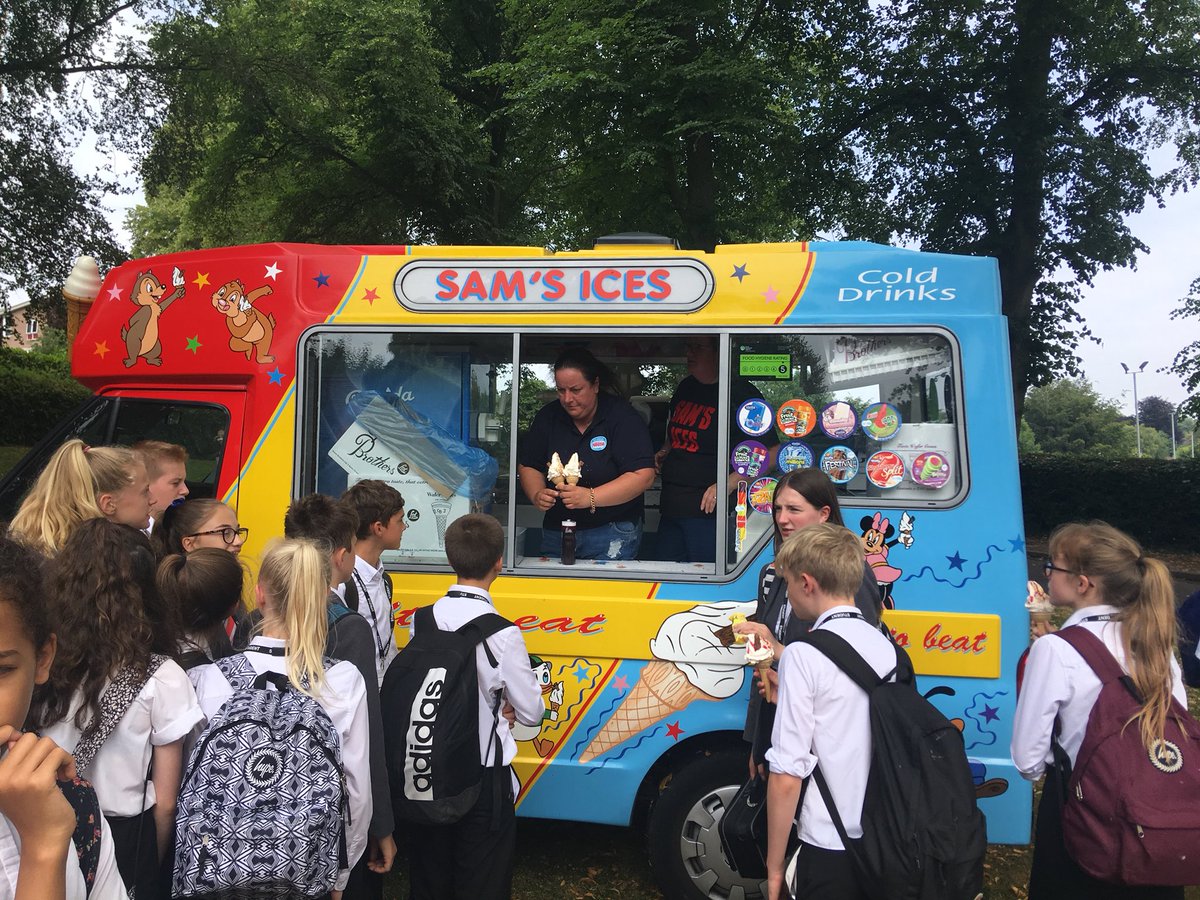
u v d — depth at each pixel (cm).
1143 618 227
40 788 108
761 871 290
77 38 1388
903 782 209
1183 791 213
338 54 1631
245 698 216
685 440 379
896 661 228
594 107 1338
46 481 277
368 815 236
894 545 328
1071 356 1683
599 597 345
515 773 344
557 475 360
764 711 275
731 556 341
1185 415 1827
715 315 347
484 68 1547
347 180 1912
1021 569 321
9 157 1386
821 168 1703
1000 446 325
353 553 271
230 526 306
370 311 365
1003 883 397
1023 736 236
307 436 368
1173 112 1669
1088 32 1559
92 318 394
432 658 261
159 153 1527
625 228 1565
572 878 389
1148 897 221
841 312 340
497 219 2005
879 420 335
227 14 1515
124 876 202
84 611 202
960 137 1584
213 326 375
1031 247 1578
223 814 203
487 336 361
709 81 1238
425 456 369
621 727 342
